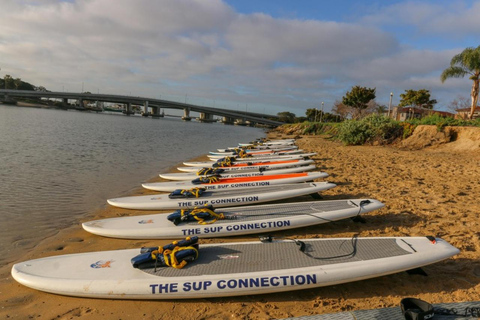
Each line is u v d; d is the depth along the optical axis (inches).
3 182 389.7
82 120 2373.3
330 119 2960.1
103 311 143.6
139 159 660.1
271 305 146.8
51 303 149.3
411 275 168.9
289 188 306.5
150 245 214.2
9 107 3764.8
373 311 128.0
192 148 976.9
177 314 141.9
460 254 188.9
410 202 292.5
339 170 472.1
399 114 1487.5
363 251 164.7
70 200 327.3
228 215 233.6
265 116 4544.8
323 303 147.4
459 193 317.1
